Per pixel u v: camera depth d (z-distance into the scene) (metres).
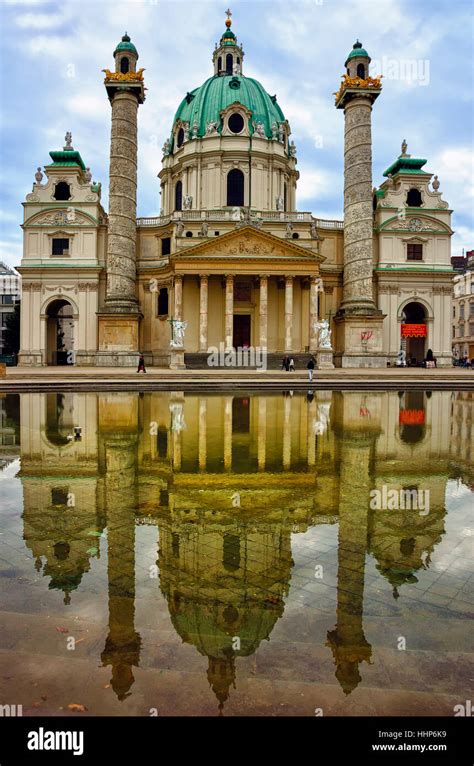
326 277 56.41
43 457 11.16
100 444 12.70
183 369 44.84
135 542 6.34
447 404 22.77
